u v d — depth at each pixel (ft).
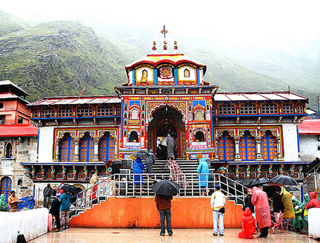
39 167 70.59
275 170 69.46
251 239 33.45
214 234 35.68
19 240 29.99
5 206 56.29
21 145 77.20
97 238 34.24
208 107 62.95
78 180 69.67
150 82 65.26
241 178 69.62
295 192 67.82
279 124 71.15
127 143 61.57
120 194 46.65
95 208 42.88
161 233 35.58
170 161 54.85
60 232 38.58
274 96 73.15
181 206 42.27
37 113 73.41
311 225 34.19
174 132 71.72
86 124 73.15
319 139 73.77
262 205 34.40
